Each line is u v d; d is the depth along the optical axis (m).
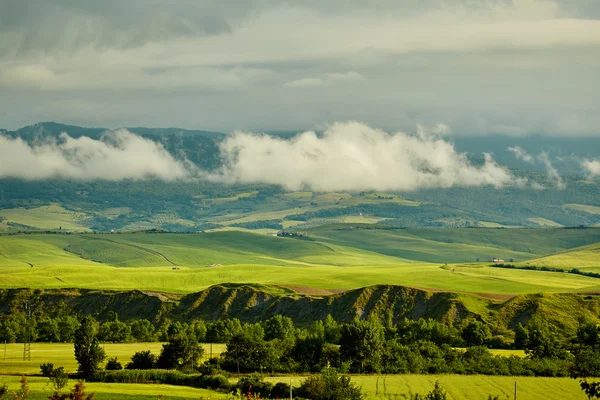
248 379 147.00
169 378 153.12
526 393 138.00
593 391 63.91
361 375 162.88
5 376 151.88
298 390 138.12
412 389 140.75
